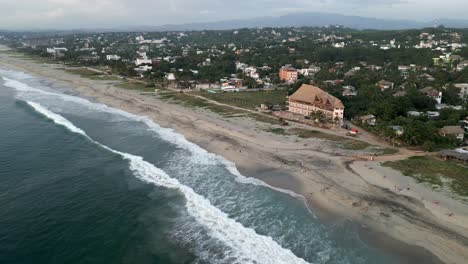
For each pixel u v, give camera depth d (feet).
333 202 199.52
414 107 392.68
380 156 264.31
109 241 165.58
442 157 260.01
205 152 279.28
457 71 564.30
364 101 406.62
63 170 242.58
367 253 157.07
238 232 172.35
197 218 184.55
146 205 197.26
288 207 195.62
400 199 198.80
